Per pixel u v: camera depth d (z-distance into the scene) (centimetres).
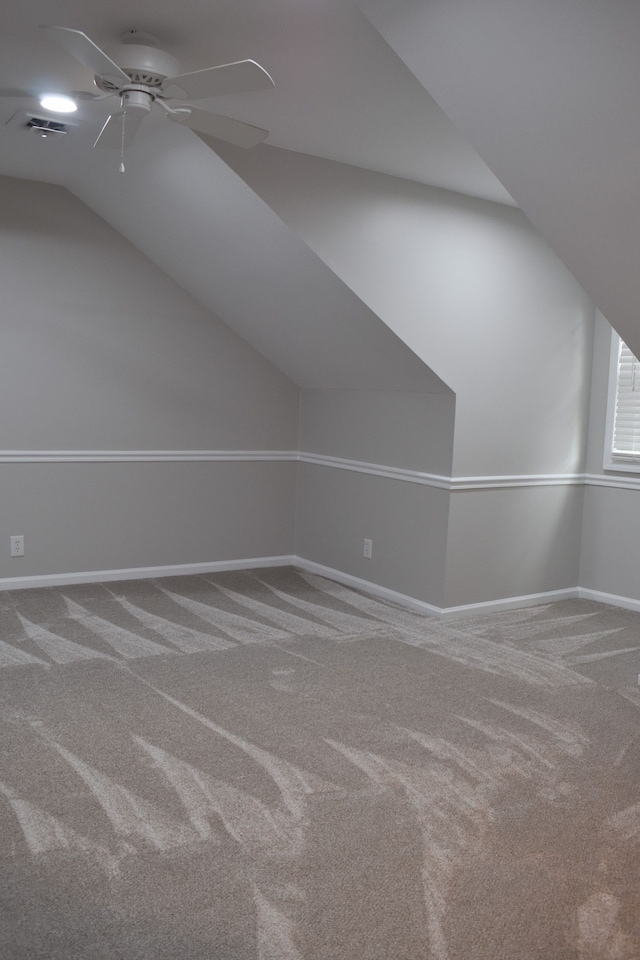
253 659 375
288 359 517
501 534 467
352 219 389
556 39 215
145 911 197
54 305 462
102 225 474
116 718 305
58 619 420
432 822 241
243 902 201
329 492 531
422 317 419
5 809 239
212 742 288
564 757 286
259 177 358
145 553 510
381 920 197
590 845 232
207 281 474
